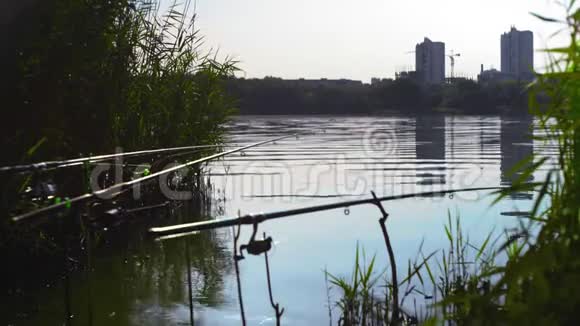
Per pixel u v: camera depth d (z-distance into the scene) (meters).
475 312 2.32
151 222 6.77
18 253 4.98
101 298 4.53
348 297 4.01
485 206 7.20
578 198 2.07
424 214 6.96
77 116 6.04
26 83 5.62
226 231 6.54
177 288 4.72
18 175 4.92
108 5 6.07
